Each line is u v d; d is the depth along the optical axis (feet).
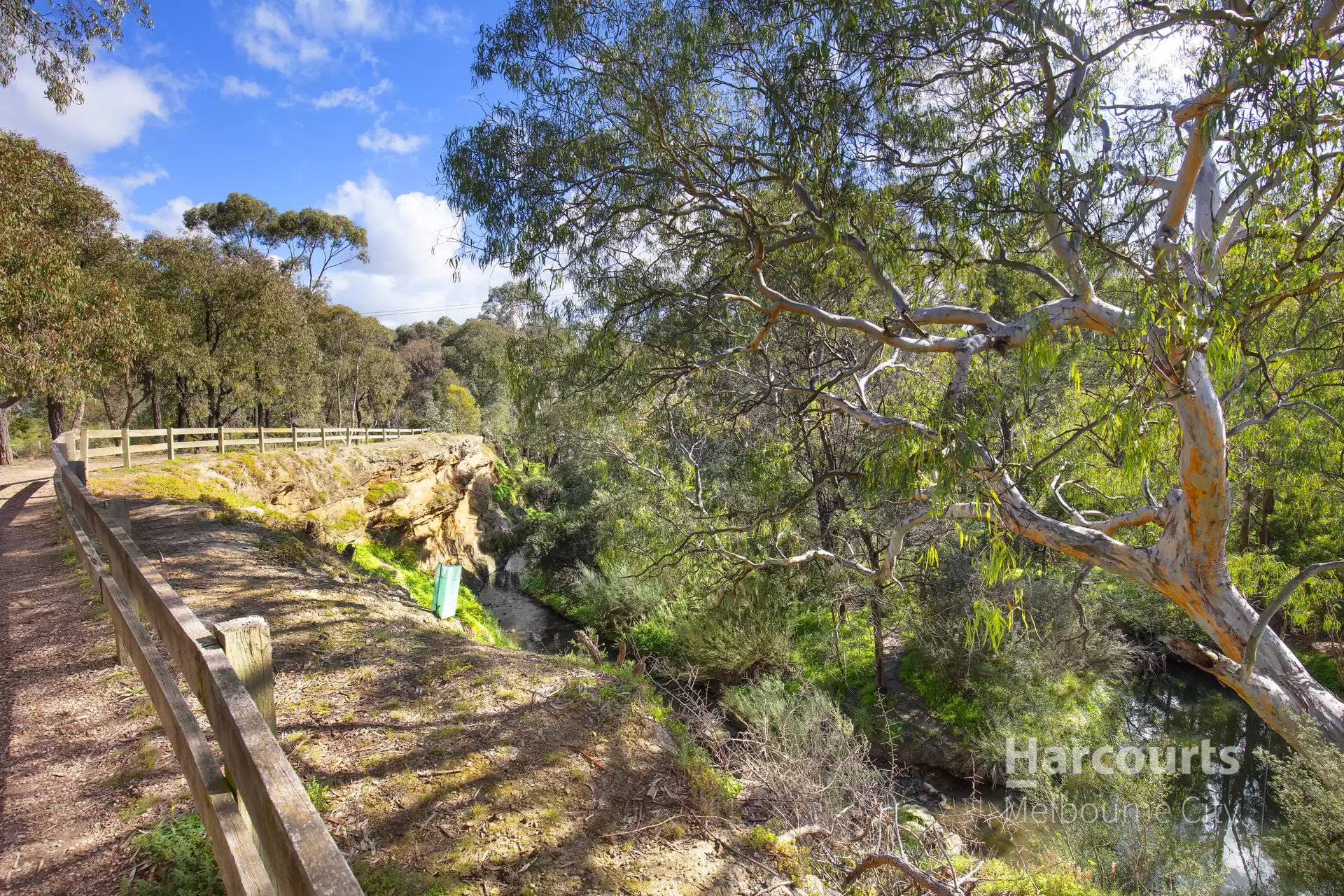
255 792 5.60
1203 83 17.19
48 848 9.30
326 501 57.41
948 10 17.72
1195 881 22.68
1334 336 23.31
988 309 28.07
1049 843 24.39
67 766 11.39
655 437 41.32
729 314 31.04
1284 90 14.88
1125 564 22.25
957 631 40.11
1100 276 22.58
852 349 37.11
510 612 71.05
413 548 71.36
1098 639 40.70
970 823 25.82
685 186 23.07
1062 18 19.52
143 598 11.83
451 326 251.60
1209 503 19.38
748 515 35.58
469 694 16.90
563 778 14.02
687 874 12.08
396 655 18.84
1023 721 37.04
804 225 24.26
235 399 87.15
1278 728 20.33
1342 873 18.35
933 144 21.39
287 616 20.83
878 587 41.52
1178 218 20.16
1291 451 35.88
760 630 43.47
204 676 7.43
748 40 21.17
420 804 12.46
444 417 148.77
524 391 27.12
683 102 21.88
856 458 36.91
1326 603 39.17
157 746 12.03
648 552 38.68
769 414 42.29
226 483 46.65
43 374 42.50
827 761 19.52
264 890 5.87
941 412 17.98
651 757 15.64
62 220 55.26
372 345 133.39
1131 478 20.68
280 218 121.19
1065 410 30.37
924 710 41.19
